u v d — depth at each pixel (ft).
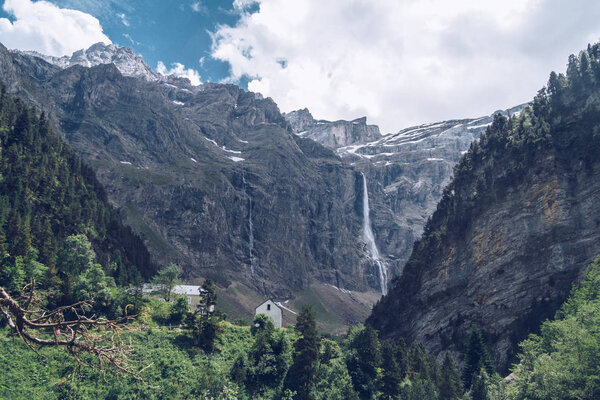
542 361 181.37
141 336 274.57
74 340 38.06
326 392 249.55
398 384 263.49
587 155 350.64
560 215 345.10
